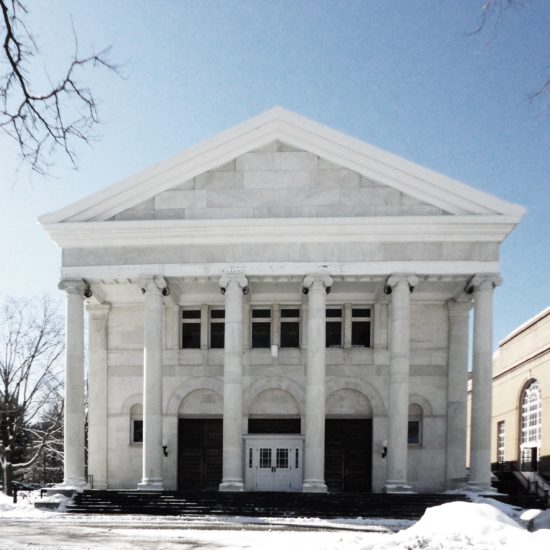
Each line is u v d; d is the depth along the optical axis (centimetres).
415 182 2789
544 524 1698
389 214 2794
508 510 2312
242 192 2850
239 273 2778
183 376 3266
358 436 3212
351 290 3145
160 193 2873
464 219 2716
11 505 2727
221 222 2773
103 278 2831
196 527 2027
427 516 1359
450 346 3212
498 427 4284
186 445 3259
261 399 3234
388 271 2744
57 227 2817
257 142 2856
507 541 1159
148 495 2578
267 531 1920
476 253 2748
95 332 3347
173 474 3181
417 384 3212
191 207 2852
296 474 3145
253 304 3300
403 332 2717
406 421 2692
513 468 3794
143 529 1975
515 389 3878
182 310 3347
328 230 2753
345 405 3216
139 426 3297
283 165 2856
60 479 6106
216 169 2878
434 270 2734
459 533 1206
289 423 3219
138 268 2820
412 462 3156
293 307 3309
